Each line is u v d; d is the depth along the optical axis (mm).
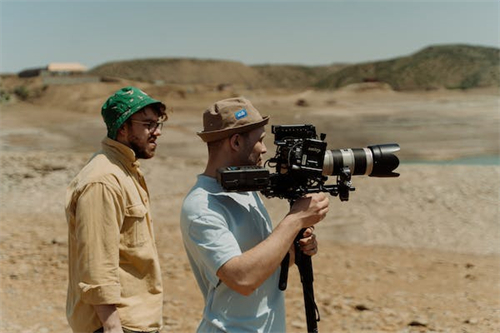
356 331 5559
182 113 76938
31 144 40094
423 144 36062
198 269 2668
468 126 48625
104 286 2574
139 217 2803
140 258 2809
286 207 13125
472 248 9680
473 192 13766
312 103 103500
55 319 5848
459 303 6438
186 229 2496
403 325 5664
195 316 6160
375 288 7215
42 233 9984
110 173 2715
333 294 6883
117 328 2613
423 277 7766
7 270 7586
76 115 78500
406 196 13617
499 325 5551
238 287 2338
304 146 2566
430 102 102312
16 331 5465
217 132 2488
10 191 15234
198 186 2566
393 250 9586
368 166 2791
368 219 11773
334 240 10336
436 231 10805
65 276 7469
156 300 2881
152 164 19875
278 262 2383
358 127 51031
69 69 159375
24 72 161250
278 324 2674
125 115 2805
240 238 2539
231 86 151500
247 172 2375
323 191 2697
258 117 2566
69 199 2744
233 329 2527
